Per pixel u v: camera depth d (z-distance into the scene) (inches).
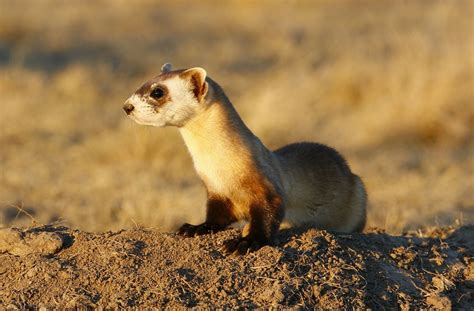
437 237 565.0
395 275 479.8
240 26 2036.2
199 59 1667.1
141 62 1635.1
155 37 1908.2
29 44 1755.7
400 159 1035.3
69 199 837.8
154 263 465.7
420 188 901.8
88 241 491.2
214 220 521.7
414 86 1164.5
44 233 498.0
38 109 1273.4
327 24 1975.9
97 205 799.1
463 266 506.6
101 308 434.9
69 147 1095.0
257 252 471.5
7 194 849.5
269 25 2001.7
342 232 550.3
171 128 1062.4
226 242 480.4
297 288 444.5
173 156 1025.5
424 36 1293.1
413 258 502.0
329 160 596.7
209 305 430.6
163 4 2477.9
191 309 427.8
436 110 1127.0
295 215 572.4
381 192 885.8
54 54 1696.6
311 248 478.3
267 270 455.8
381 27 1850.4
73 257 479.8
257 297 438.9
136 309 431.5
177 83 510.6
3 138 1112.2
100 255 475.2
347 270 467.2
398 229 708.0
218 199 519.2
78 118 1237.7
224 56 1691.7
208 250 474.9
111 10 2319.1
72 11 2183.8
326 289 448.5
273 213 503.2
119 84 1475.1
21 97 1321.4
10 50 1699.1
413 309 454.0
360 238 515.2
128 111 519.2
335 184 589.0
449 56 1197.7
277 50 1720.0
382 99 1210.0
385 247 510.6
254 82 1438.2
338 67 1346.0
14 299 450.3
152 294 439.2
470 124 1127.0
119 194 848.3
